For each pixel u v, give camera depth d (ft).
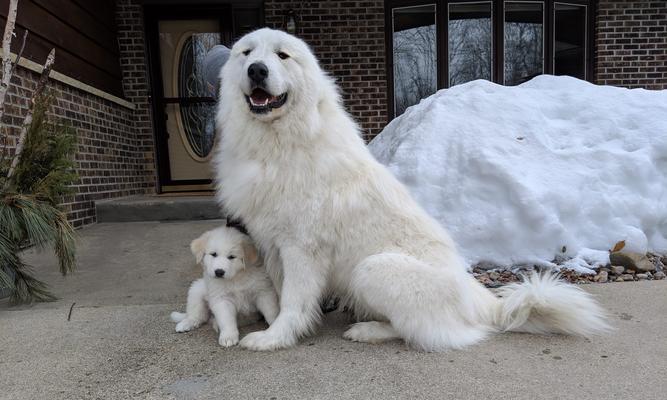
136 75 25.16
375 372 7.05
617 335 8.25
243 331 8.84
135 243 16.85
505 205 12.67
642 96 15.40
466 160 13.41
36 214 9.88
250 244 8.40
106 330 8.91
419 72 27.25
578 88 16.30
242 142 8.18
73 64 19.58
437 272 7.64
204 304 9.11
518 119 14.43
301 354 7.73
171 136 27.04
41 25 17.19
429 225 8.52
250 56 7.76
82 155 19.69
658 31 26.66
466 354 7.61
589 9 26.84
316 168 7.82
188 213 21.06
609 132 14.34
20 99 15.38
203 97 26.81
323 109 8.45
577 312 8.07
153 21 25.85
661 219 13.29
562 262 12.38
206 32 26.45
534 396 6.32
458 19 27.14
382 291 7.55
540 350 7.72
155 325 9.14
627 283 11.01
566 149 13.79
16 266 10.41
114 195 22.65
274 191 7.80
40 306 10.65
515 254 12.48
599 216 12.87
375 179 8.27
